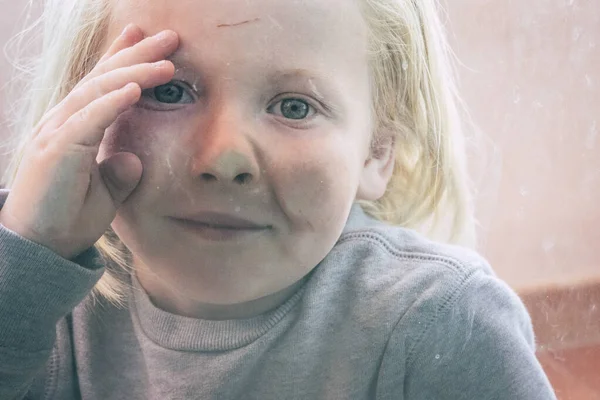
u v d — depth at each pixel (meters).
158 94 0.61
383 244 0.79
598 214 1.11
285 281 0.67
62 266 0.65
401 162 0.88
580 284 1.04
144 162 0.61
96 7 0.70
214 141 0.58
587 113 1.11
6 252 0.64
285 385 0.76
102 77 0.61
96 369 0.82
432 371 0.72
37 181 0.64
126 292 0.81
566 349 0.98
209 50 0.58
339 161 0.64
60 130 0.63
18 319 0.66
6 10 1.15
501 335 0.72
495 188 1.15
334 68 0.63
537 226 1.14
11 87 1.09
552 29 1.11
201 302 0.75
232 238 0.62
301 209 0.62
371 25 0.69
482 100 1.13
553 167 1.14
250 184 0.60
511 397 0.71
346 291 0.77
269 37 0.58
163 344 0.77
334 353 0.75
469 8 1.09
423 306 0.72
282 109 0.61
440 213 0.96
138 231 0.65
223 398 0.75
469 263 0.76
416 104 0.83
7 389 0.69
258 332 0.74
